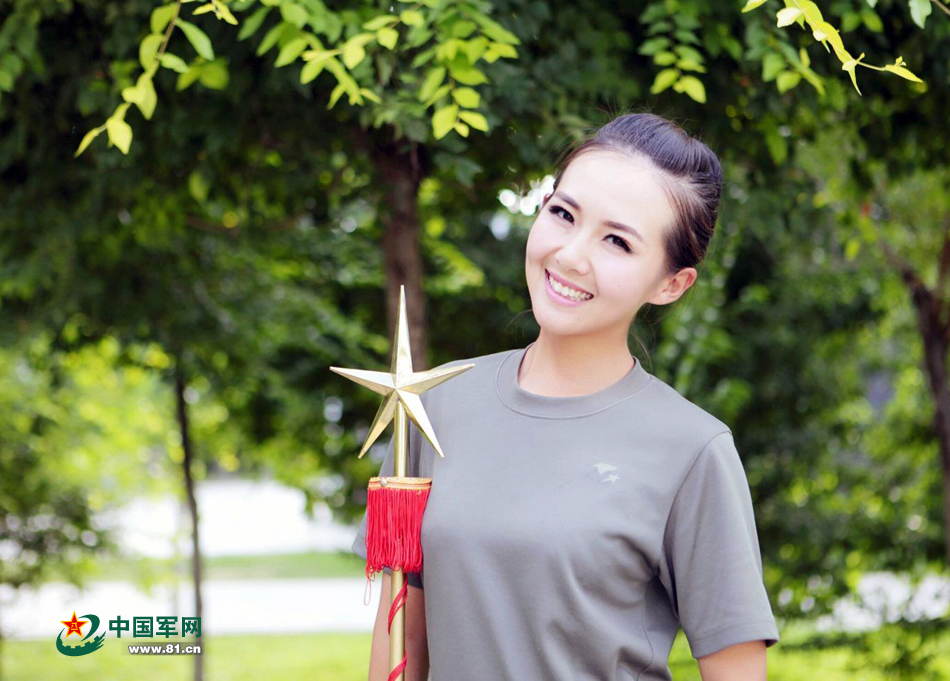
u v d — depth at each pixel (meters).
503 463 2.08
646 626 2.07
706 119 3.97
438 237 7.73
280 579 18.91
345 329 7.71
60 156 4.34
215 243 6.64
